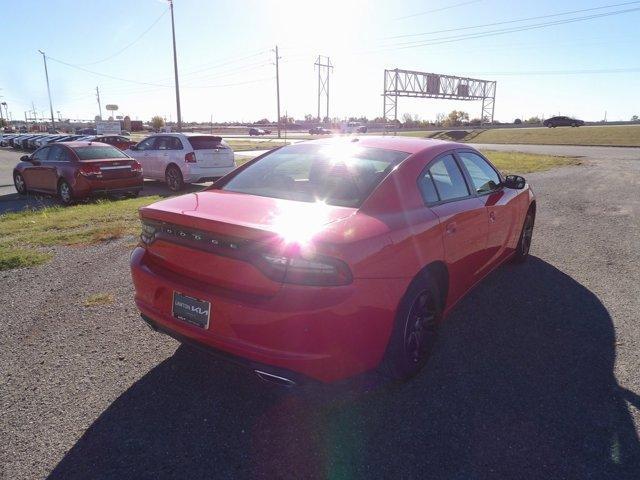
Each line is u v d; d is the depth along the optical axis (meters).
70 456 2.35
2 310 4.12
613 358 3.31
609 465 2.29
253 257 2.40
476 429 2.56
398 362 2.82
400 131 76.31
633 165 18.59
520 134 50.50
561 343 3.53
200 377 3.08
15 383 2.98
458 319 3.95
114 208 9.13
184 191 12.85
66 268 5.33
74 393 2.88
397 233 2.71
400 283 2.67
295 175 3.31
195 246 2.63
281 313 2.30
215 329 2.52
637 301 4.34
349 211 2.73
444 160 3.62
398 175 3.08
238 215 2.64
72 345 3.48
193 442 2.46
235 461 2.32
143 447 2.42
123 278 4.97
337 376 2.46
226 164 13.40
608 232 7.09
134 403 2.79
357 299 2.38
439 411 2.72
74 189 10.57
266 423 2.62
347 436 2.51
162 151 13.23
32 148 34.59
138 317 3.98
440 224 3.12
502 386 2.97
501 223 4.32
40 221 7.96
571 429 2.55
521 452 2.38
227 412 2.71
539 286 4.73
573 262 5.55
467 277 3.73
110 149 11.48
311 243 2.31
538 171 16.47
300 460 2.33
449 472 2.25
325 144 3.78
